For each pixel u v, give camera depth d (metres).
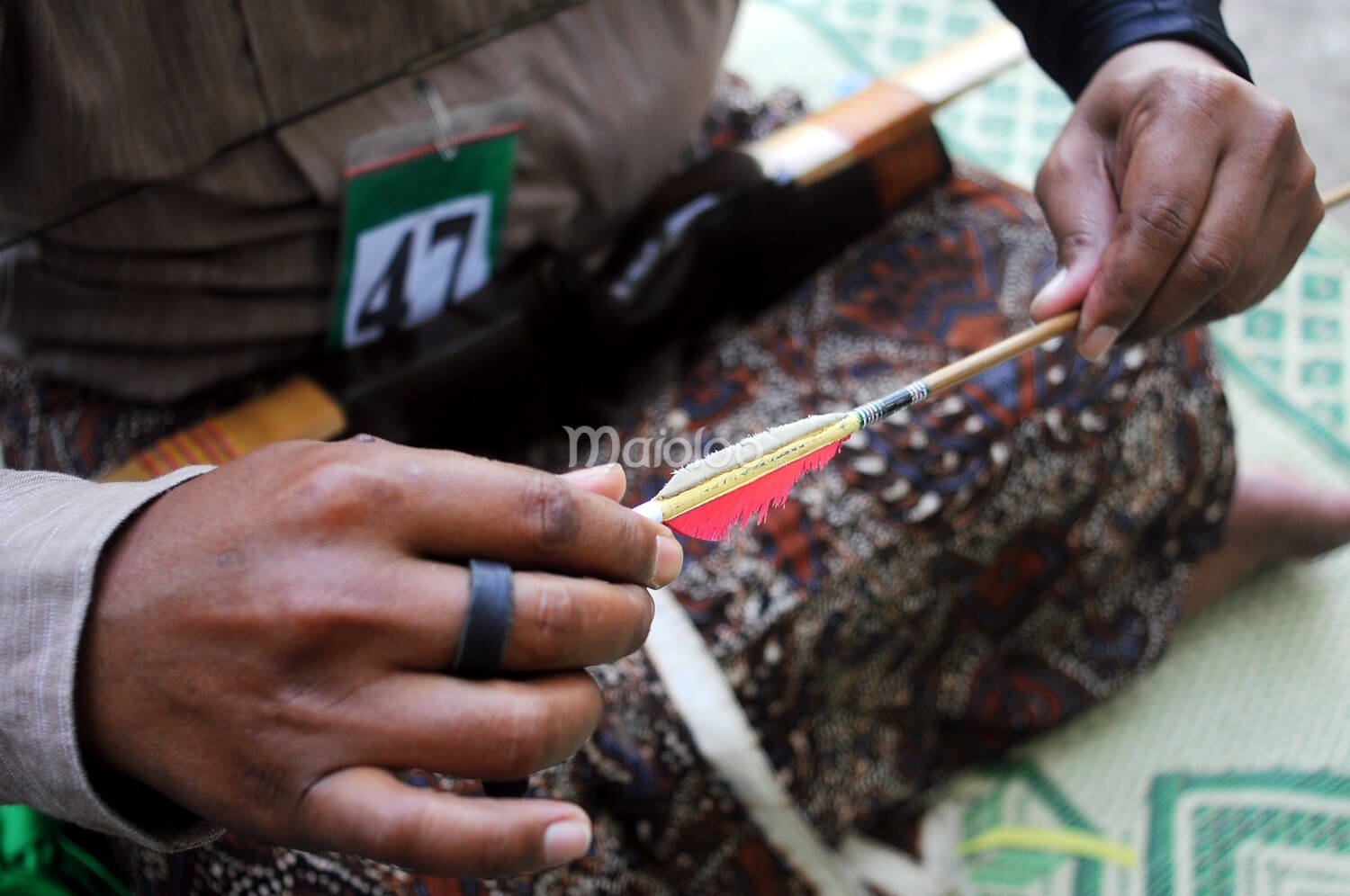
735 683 0.80
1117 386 0.93
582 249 0.96
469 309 0.89
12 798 0.49
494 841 0.41
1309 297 1.37
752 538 0.82
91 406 0.85
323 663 0.42
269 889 0.70
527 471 0.45
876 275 0.98
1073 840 1.00
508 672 0.44
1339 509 1.09
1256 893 0.97
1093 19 0.76
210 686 0.43
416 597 0.42
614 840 0.79
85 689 0.45
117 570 0.45
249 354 0.84
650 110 0.89
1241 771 1.04
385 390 0.85
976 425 0.88
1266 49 1.65
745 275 0.95
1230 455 1.03
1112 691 1.04
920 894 0.94
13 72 0.64
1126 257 0.66
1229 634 1.13
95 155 0.67
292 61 0.71
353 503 0.43
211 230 0.75
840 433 0.59
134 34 0.65
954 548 0.90
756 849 0.83
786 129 0.98
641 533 0.47
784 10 1.64
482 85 0.80
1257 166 0.66
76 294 0.77
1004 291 0.96
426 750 0.42
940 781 1.00
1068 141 0.74
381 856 0.42
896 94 1.00
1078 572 0.99
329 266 0.81
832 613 0.84
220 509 0.45
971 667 0.98
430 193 0.81
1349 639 1.12
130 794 0.48
